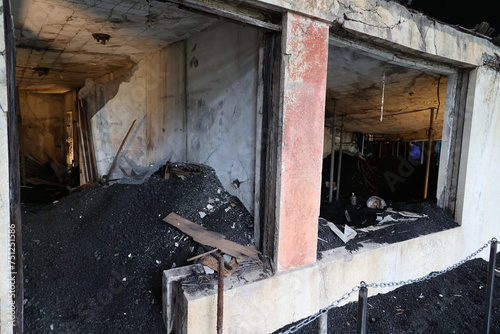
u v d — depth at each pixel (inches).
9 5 52.1
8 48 52.2
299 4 85.0
